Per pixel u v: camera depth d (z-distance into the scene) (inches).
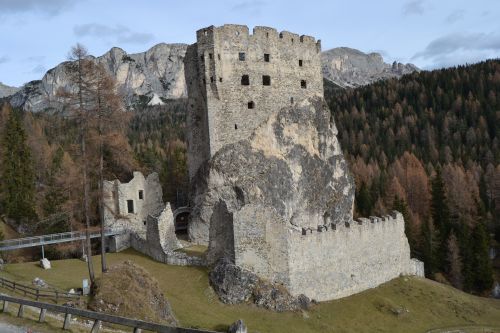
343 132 6363.2
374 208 3966.5
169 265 2005.4
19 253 2491.4
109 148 1734.7
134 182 2613.2
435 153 5418.3
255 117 2755.9
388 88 7726.4
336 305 1998.0
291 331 1643.7
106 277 1456.7
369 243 2269.9
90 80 1626.5
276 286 1812.3
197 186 2699.3
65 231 2613.2
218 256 1893.5
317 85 3046.3
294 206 2760.8
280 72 2866.6
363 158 5556.1
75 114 1625.2
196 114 2817.4
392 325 1932.8
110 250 2417.6
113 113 1667.1
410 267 2556.6
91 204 2450.8
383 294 2206.0
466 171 4685.0
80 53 1614.2
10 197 2851.9
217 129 2672.2
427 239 3117.6
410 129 6338.6
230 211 1833.2
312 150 2942.9
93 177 1889.8
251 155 2669.8
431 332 1923.0
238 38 2751.0
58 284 1663.4
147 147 5260.8
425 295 2276.1
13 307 1215.6
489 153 5177.2
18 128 2984.7
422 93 7106.3
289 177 2748.5
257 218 1841.8
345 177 3078.2
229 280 1768.0
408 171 4628.4
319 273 1999.3
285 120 2829.7
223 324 1544.0
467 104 6432.1
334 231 2091.5
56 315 1222.9
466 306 2247.8
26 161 2945.4
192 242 2554.1
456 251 3024.1
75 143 1796.3
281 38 2893.7
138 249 2287.2
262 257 1835.6
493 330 2021.4
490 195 4315.9
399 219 2512.3
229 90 2706.7
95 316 918.4
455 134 5821.9
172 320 1470.2
